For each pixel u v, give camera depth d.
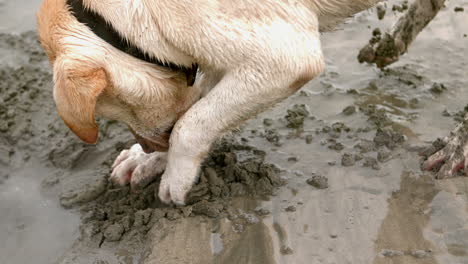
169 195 1.52
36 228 1.57
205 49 1.36
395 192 1.54
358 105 1.77
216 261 1.44
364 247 1.44
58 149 1.73
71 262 1.49
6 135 1.78
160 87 1.40
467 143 1.53
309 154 1.64
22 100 1.85
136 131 1.47
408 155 1.61
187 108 1.47
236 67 1.38
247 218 1.50
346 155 1.62
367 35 2.00
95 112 1.40
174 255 1.45
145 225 1.51
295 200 1.54
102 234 1.52
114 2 1.34
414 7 1.77
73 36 1.33
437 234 1.45
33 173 1.70
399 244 1.44
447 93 1.78
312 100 1.79
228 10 1.35
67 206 1.61
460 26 1.99
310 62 1.41
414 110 1.74
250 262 1.43
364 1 1.49
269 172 1.58
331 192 1.55
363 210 1.51
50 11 1.35
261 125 1.73
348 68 1.89
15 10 2.18
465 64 1.86
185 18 1.34
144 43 1.36
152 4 1.34
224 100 1.40
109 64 1.34
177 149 1.45
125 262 1.47
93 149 1.73
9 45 2.04
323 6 1.45
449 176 1.54
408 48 1.90
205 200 1.53
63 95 1.30
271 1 1.37
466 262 1.39
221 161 1.62
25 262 1.51
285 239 1.47
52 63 1.36
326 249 1.44
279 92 1.41
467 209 1.48
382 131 1.66
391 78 1.84
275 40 1.37
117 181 1.62
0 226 1.58
